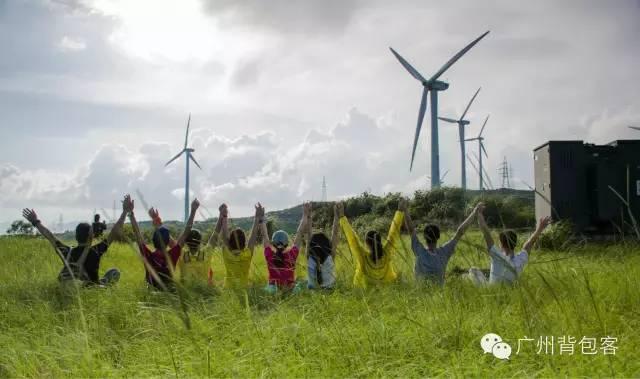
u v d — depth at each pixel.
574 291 6.93
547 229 15.18
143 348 5.79
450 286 7.53
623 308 6.59
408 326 5.98
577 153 19.64
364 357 5.30
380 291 7.55
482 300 6.96
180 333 5.97
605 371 4.75
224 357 5.33
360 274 8.33
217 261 13.15
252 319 6.31
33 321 6.70
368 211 38.72
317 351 5.50
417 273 8.50
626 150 19.39
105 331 6.23
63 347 5.69
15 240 19.70
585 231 19.36
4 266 12.48
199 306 7.04
